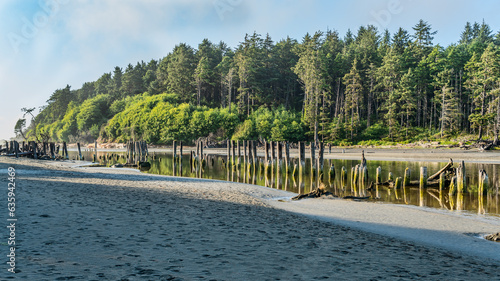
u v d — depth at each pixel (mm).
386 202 19672
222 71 120938
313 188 26641
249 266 6270
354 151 69438
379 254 8125
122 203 12406
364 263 7156
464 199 20688
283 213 13961
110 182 21609
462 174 22484
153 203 13047
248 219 11352
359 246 8836
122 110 131750
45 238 7062
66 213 9742
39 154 58812
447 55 107188
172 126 102562
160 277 5340
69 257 6008
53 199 12008
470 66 91375
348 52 119812
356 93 98812
